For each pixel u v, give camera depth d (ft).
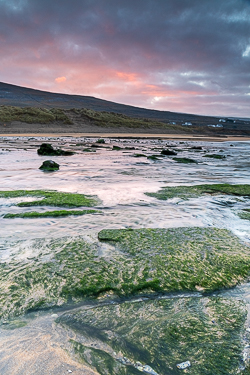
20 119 199.52
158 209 22.53
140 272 11.68
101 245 14.44
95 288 10.50
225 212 22.11
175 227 17.97
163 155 75.31
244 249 14.29
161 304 9.91
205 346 7.80
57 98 592.60
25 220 18.78
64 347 7.73
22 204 22.27
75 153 73.97
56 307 9.49
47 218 19.34
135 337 8.17
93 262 12.41
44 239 15.21
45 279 10.96
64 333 8.30
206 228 17.46
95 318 9.05
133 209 22.33
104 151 84.99
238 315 9.23
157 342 7.97
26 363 7.13
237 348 7.70
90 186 32.17
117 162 59.88
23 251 13.53
